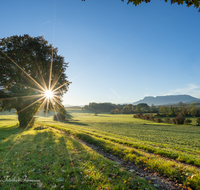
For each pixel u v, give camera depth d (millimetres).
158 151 9484
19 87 22281
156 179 5336
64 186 4641
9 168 6012
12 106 22688
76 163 6730
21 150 8805
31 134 15828
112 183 4914
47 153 8242
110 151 9391
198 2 4102
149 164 6535
